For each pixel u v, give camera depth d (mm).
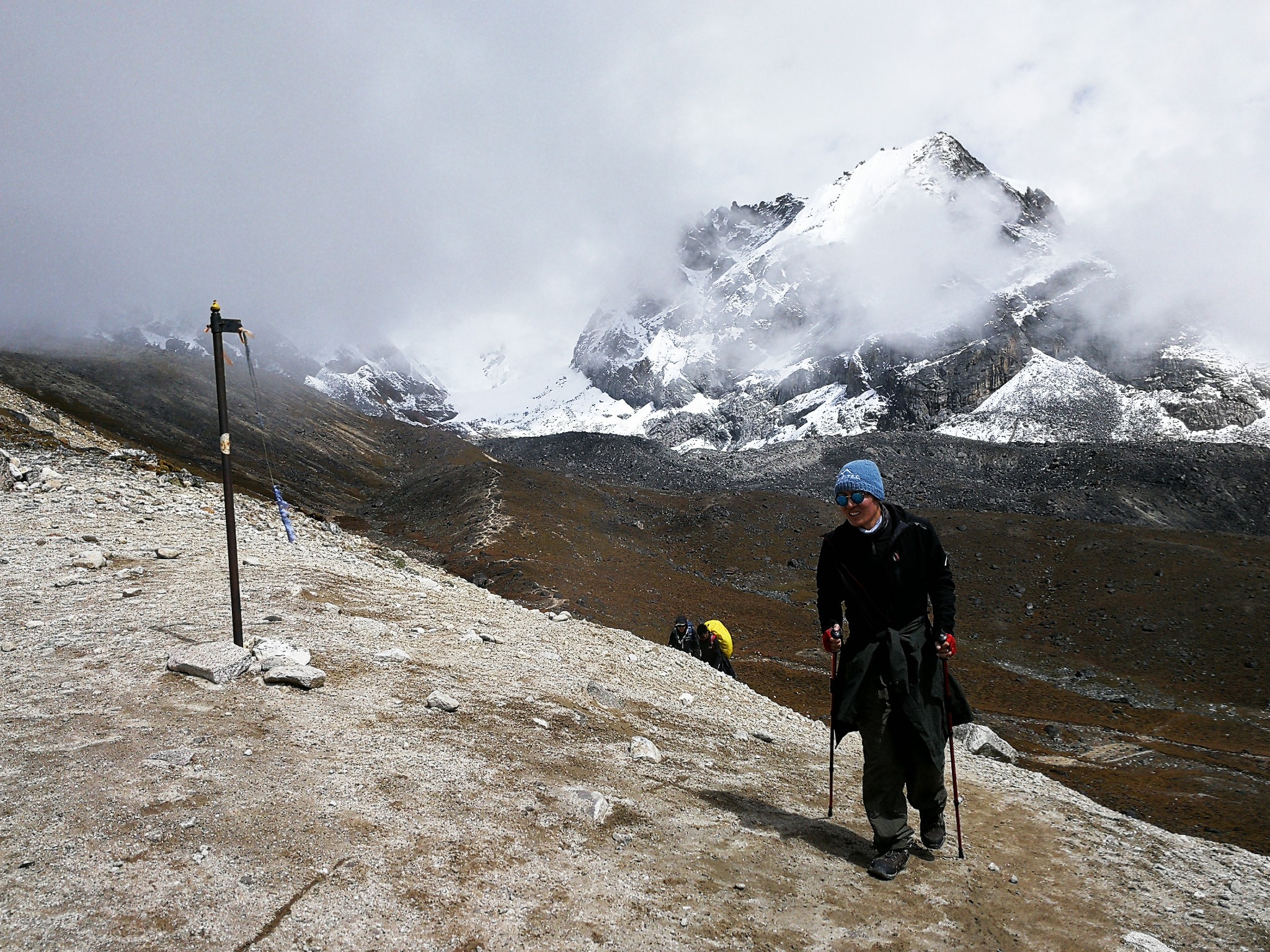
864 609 5188
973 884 5066
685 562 132750
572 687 8930
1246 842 42656
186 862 3867
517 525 119875
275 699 6367
